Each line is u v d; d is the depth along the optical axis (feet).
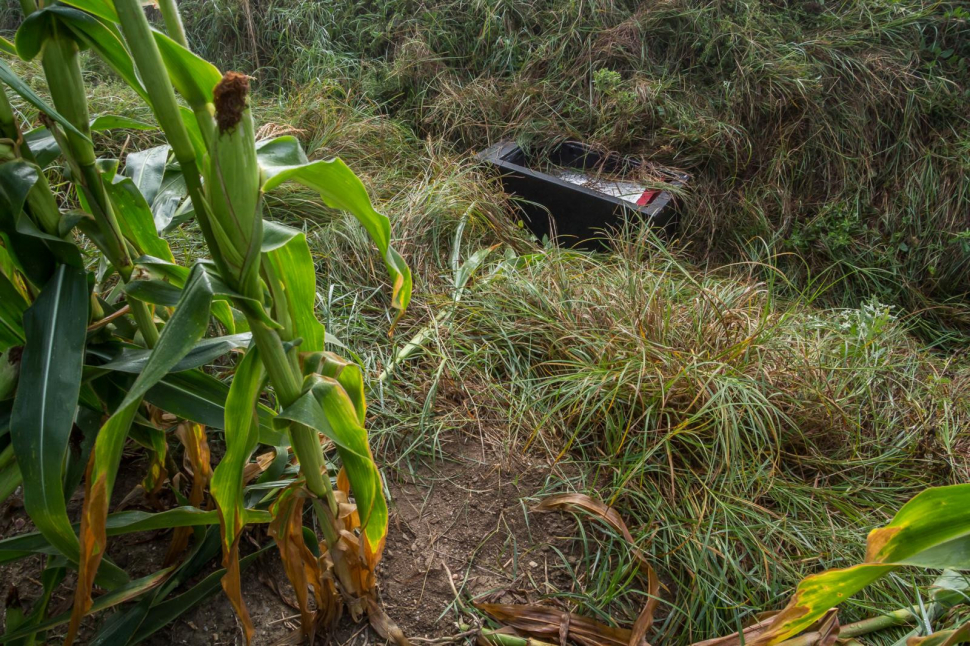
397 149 11.87
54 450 3.19
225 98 2.59
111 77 13.01
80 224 3.52
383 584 5.14
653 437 6.36
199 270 3.17
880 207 12.08
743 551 5.49
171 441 5.63
